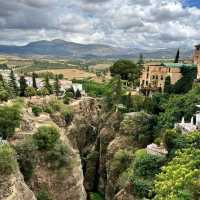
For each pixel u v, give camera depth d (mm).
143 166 67375
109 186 87062
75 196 69250
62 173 67812
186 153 47719
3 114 66875
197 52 112688
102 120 117062
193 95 84438
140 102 103938
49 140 67875
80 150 117188
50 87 148375
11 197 48844
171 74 108062
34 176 64125
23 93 131375
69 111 113188
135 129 90562
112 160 89375
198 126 69312
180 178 39031
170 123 79562
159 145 73500
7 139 66000
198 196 37719
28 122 75250
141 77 129000
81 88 169875
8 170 50906
